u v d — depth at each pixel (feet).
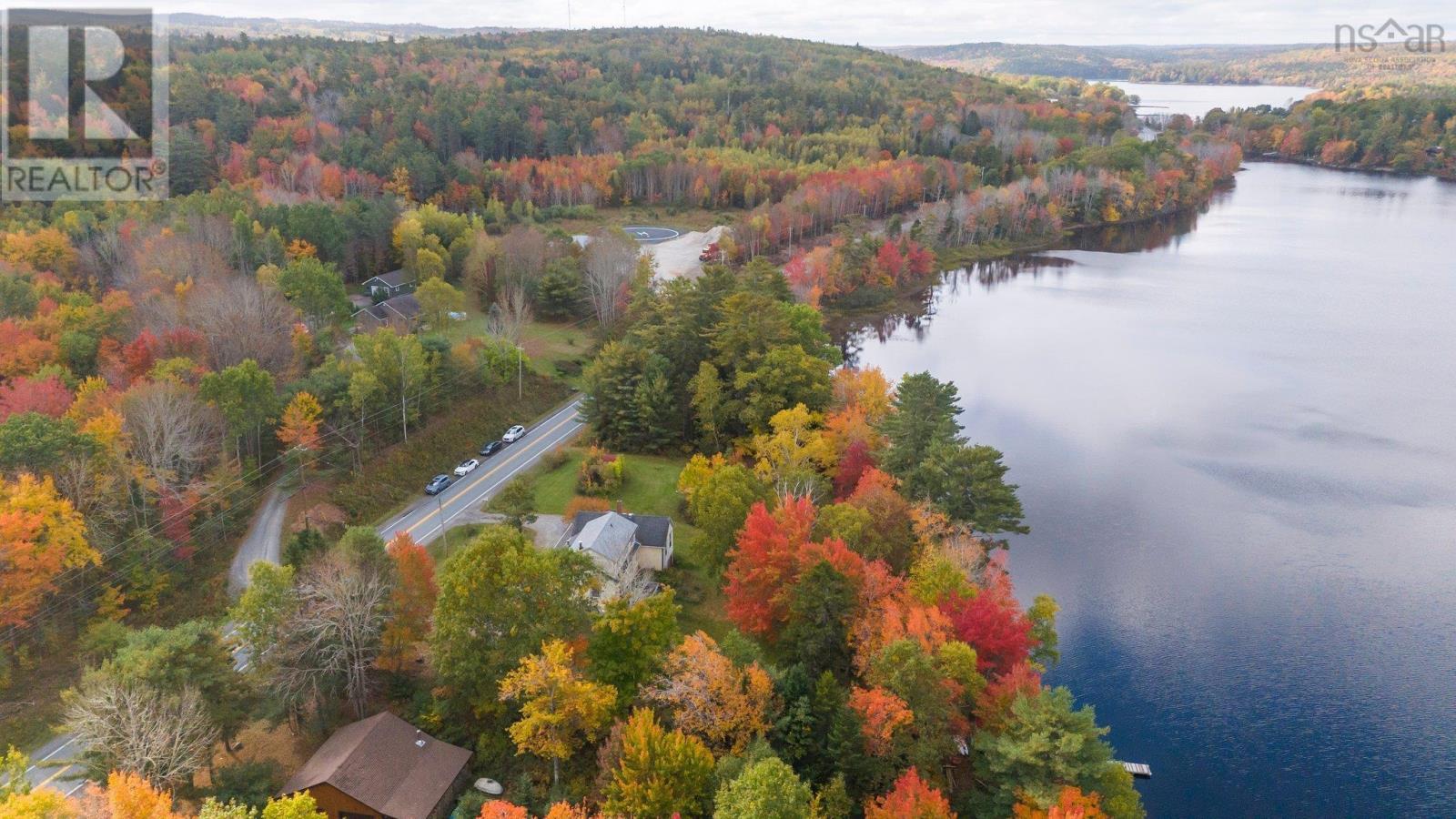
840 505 257.75
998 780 176.35
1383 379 474.49
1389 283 648.79
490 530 207.41
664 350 378.32
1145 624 276.41
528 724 179.32
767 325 364.99
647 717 172.35
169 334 321.93
